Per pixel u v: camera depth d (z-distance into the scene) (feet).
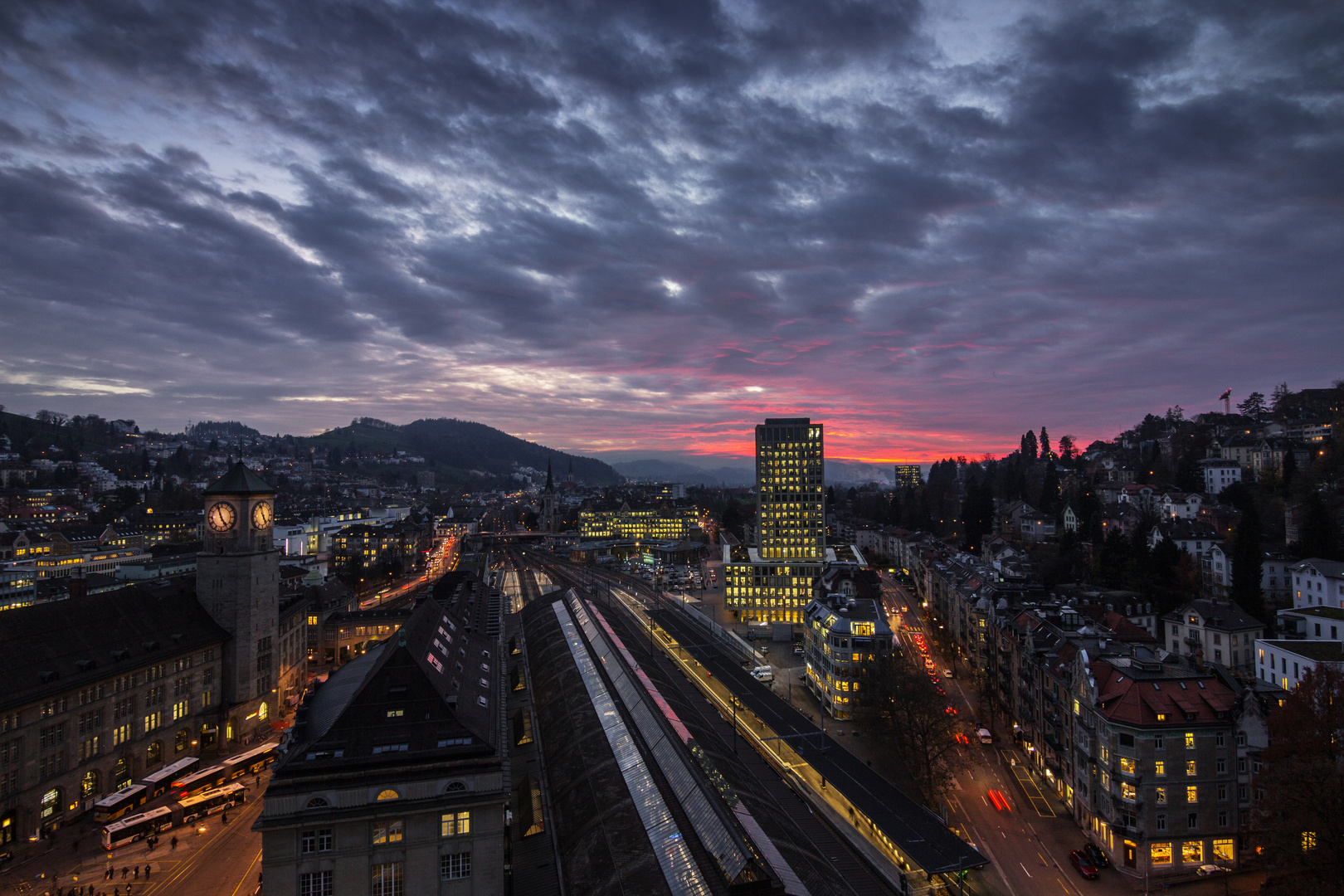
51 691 277.44
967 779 332.80
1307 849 206.49
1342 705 227.20
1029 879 250.57
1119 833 255.50
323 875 181.88
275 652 402.31
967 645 519.19
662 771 248.11
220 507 377.71
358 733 192.24
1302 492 623.77
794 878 198.80
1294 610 437.58
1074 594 499.51
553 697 371.35
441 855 187.32
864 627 419.33
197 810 289.94
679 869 191.11
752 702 427.74
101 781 302.04
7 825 262.47
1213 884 243.60
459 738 195.72
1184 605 454.81
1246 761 253.24
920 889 240.12
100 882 242.58
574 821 241.14
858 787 298.97
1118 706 263.90
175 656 339.16
